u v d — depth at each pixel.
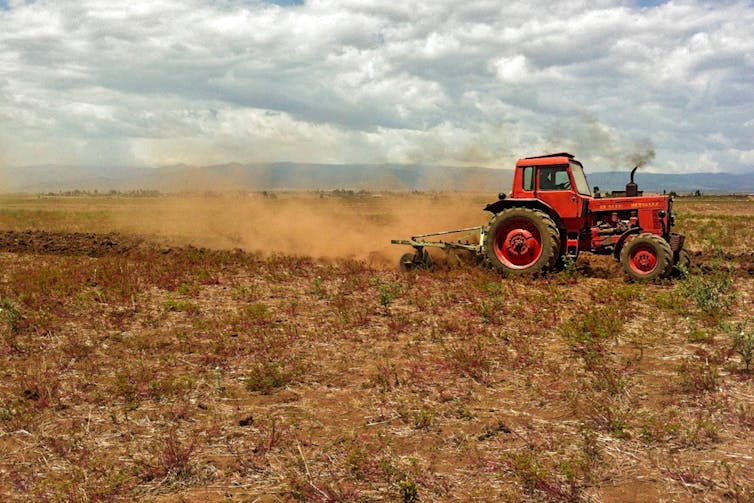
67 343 7.50
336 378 6.19
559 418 5.11
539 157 12.27
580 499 3.86
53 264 13.77
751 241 18.42
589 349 6.69
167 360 6.80
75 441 4.84
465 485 4.09
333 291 10.52
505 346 7.14
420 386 5.90
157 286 11.05
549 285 10.82
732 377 5.84
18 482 4.25
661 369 6.19
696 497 3.84
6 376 6.41
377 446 4.66
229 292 10.60
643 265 11.18
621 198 11.76
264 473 4.32
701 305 8.46
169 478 4.26
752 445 4.48
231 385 6.05
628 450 4.47
